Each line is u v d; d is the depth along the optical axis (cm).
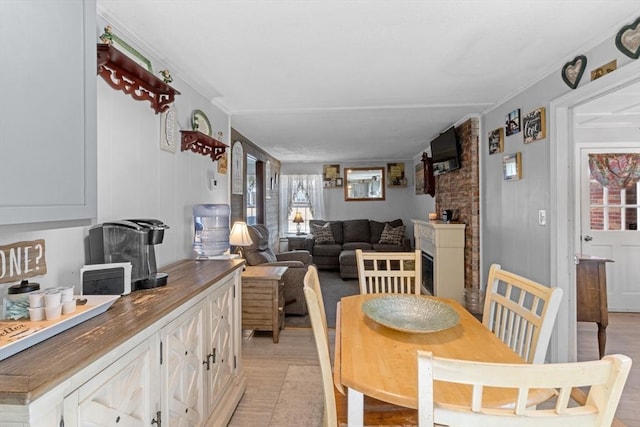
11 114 84
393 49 208
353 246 642
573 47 206
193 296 147
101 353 89
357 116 364
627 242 386
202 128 274
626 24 176
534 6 163
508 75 251
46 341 93
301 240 647
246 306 314
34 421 72
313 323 123
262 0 156
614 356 68
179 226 236
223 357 193
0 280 111
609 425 68
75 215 106
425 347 130
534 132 262
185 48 205
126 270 139
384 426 125
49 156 96
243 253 380
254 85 270
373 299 176
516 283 153
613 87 190
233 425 196
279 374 254
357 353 125
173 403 135
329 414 123
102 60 144
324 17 171
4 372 76
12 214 84
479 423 71
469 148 370
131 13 166
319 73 246
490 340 136
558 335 236
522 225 282
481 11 168
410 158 696
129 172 180
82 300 117
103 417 94
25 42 88
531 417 70
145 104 195
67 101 103
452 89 283
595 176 389
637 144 383
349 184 730
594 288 267
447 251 385
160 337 126
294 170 734
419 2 159
